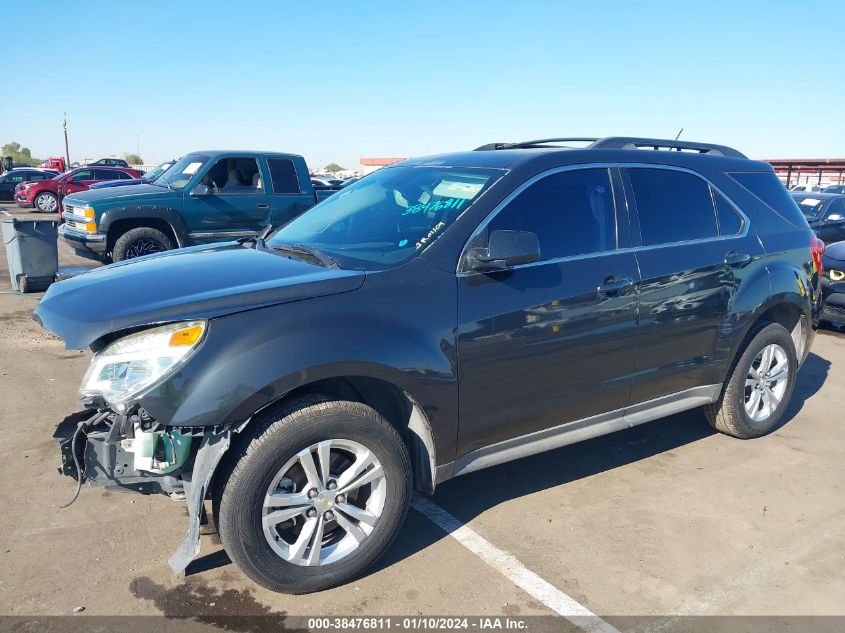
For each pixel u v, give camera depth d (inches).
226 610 113.8
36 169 1225.4
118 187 411.8
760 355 184.2
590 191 150.4
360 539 120.3
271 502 111.1
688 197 167.5
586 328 142.6
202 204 398.0
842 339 315.9
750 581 124.3
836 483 163.9
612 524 143.3
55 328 111.5
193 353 104.9
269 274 123.0
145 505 148.3
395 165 173.5
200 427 106.9
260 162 415.5
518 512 148.1
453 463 131.7
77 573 122.9
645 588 121.7
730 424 183.5
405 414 128.6
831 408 217.5
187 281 120.8
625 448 183.5
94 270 141.6
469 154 160.6
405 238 134.3
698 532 140.6
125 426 109.4
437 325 123.8
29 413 198.1
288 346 109.2
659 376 159.6
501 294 131.3
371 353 115.3
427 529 140.9
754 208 180.5
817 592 121.4
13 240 381.1
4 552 128.8
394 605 116.1
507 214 137.2
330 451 117.0
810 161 946.1
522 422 138.9
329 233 149.9
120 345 108.5
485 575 125.0
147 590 118.5
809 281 188.7
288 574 114.2
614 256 148.2
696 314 161.9
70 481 157.5
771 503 153.4
